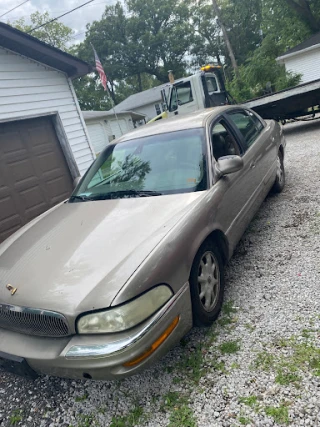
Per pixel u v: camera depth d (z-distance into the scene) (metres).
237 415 1.79
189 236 2.25
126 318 1.76
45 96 6.63
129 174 3.13
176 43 39.44
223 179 2.88
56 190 6.81
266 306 2.58
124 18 39.25
